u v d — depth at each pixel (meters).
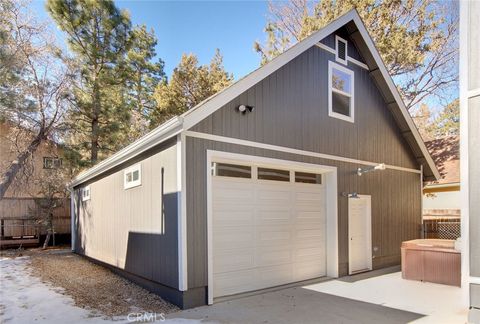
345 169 7.91
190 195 5.18
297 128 6.91
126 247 7.28
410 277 7.15
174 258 5.24
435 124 17.31
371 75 8.89
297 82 7.01
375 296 5.82
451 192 13.59
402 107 9.13
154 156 6.11
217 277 5.60
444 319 4.65
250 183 6.19
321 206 7.55
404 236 9.49
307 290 6.20
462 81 4.43
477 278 4.18
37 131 11.72
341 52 8.17
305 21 15.19
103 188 9.02
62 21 13.24
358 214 8.23
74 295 5.89
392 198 9.23
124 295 5.86
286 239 6.71
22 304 5.36
